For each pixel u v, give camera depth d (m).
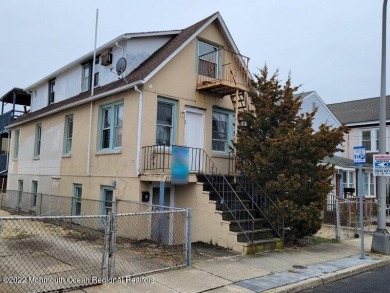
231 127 13.66
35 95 20.77
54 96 18.38
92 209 12.74
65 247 8.94
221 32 13.59
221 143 13.46
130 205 11.05
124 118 11.69
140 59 13.26
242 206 10.41
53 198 15.57
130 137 11.29
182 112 12.01
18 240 9.76
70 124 15.53
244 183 11.64
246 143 10.70
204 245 9.73
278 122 11.06
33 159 18.25
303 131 10.57
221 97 13.31
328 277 7.22
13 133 21.45
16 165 20.38
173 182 10.11
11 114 22.84
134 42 13.14
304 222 10.02
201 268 7.35
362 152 9.60
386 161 10.16
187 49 12.41
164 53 11.95
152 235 10.67
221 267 7.49
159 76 11.46
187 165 10.55
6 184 22.52
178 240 10.67
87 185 13.30
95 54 14.19
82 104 14.17
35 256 7.89
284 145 9.93
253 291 6.11
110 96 12.51
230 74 13.71
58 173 15.60
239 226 9.54
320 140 10.17
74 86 16.53
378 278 7.67
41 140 17.67
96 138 13.05
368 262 8.71
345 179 21.73
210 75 13.14
